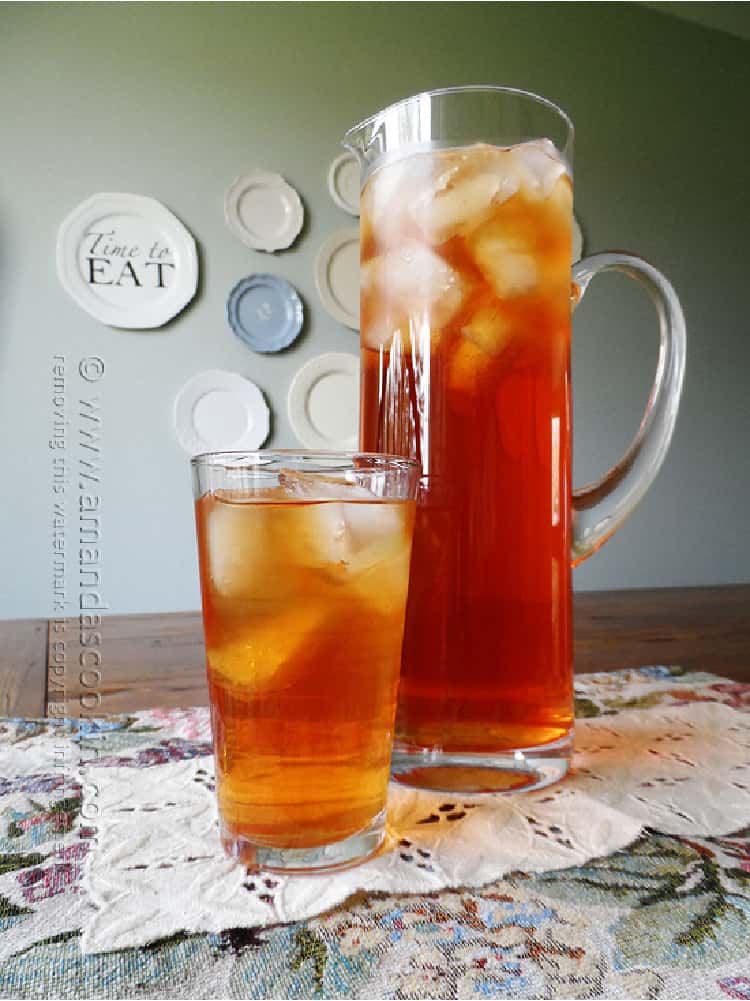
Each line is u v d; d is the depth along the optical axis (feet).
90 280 4.96
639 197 6.78
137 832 0.86
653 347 6.75
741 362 7.32
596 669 1.75
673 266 6.95
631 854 0.82
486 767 0.98
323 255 5.56
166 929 0.67
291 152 5.49
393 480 0.81
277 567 0.77
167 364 5.16
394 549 0.82
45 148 4.88
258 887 0.74
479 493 0.97
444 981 0.59
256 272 5.39
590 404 6.51
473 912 0.70
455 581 0.97
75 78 4.96
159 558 5.17
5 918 0.68
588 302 6.49
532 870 0.78
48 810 0.92
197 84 5.25
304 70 5.54
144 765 1.08
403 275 1.01
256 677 0.77
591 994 0.58
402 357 1.01
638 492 1.15
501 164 0.98
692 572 7.13
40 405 4.87
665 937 0.66
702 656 1.93
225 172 5.31
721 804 0.96
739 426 7.32
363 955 0.63
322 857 0.77
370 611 0.80
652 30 6.81
